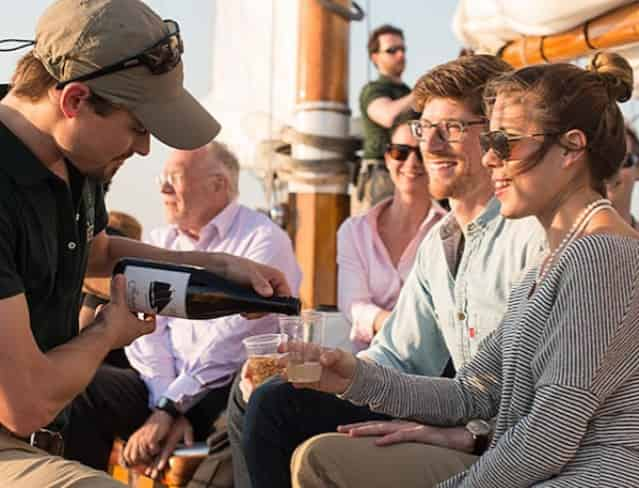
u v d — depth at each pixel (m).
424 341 3.38
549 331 2.47
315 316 2.94
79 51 2.52
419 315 3.38
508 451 2.45
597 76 2.62
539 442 2.41
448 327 3.26
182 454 4.08
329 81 5.25
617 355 2.39
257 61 5.73
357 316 4.35
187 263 3.15
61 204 2.62
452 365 3.41
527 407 2.53
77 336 2.66
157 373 4.37
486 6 4.40
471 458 2.83
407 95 5.27
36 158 2.56
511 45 4.35
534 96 2.58
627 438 2.40
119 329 2.72
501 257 3.12
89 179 2.74
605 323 2.38
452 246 3.28
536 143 2.57
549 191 2.60
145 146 2.67
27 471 2.53
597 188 2.62
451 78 3.21
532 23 4.02
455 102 3.22
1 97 2.72
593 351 2.38
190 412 4.21
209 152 4.47
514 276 3.07
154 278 2.85
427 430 2.89
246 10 5.73
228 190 4.50
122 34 2.54
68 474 2.51
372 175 5.25
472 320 3.17
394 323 3.43
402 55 5.64
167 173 4.46
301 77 5.29
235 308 3.02
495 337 2.93
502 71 3.22
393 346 3.41
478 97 3.20
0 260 2.47
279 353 3.22
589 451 2.43
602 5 3.76
